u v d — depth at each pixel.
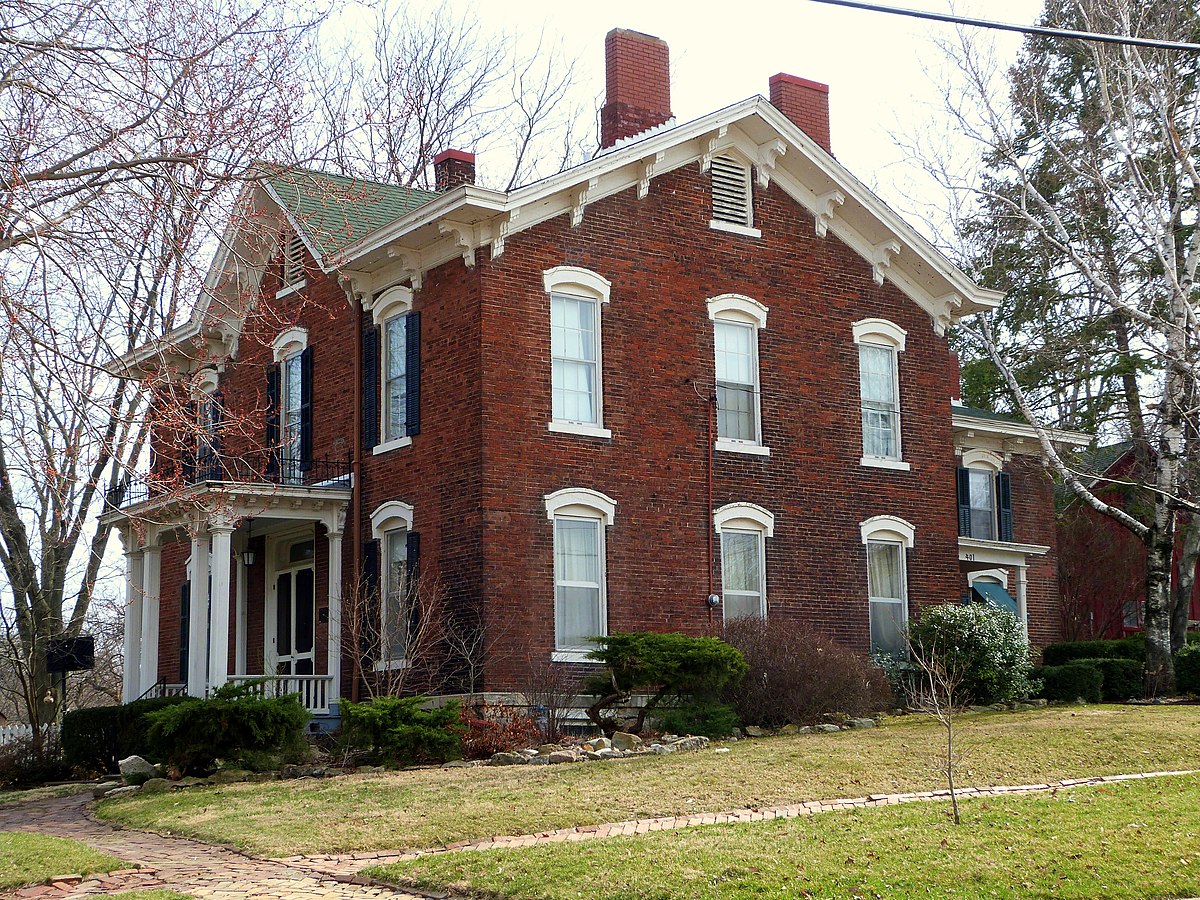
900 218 26.45
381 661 21.44
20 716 35.34
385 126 30.92
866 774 15.36
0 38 13.18
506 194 21.61
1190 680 25.12
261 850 12.78
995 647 24.08
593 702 21.34
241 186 16.12
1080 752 16.75
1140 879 10.20
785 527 24.72
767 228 25.42
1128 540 37.50
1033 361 41.00
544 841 12.27
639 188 23.75
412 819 13.66
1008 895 9.80
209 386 27.61
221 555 21.92
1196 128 27.53
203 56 14.44
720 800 14.08
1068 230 33.78
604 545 22.45
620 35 26.25
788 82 27.98
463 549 21.58
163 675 29.56
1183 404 25.88
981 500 32.59
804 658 21.31
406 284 23.62
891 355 26.97
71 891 11.38
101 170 13.52
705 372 24.17
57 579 29.41
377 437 23.91
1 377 12.69
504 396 21.77
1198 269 33.47
